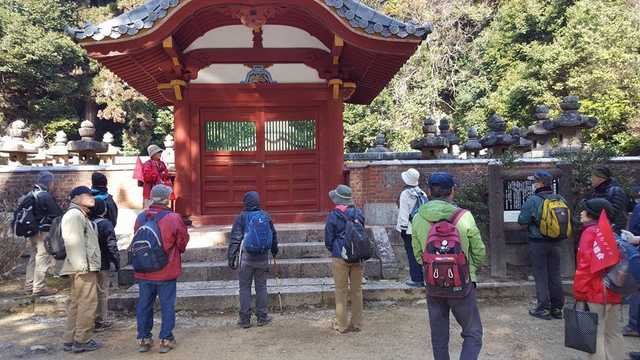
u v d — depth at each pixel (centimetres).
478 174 1103
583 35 2477
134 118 3500
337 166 1026
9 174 1145
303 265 834
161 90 1005
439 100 3212
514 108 2808
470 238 442
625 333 621
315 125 1041
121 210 1242
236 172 1034
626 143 2067
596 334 461
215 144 1030
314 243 901
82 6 3669
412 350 581
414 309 741
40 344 623
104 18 3462
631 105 2200
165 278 579
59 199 1177
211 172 1031
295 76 1025
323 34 978
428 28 890
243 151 1036
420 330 650
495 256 848
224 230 939
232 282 812
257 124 1034
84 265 575
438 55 3222
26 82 3125
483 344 597
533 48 2819
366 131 2970
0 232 940
